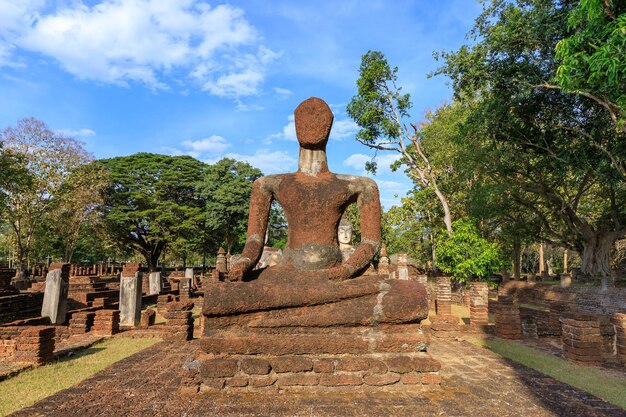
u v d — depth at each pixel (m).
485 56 16.08
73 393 4.44
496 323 9.29
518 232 21.92
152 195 38.84
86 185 31.11
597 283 20.52
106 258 54.38
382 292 4.80
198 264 69.88
